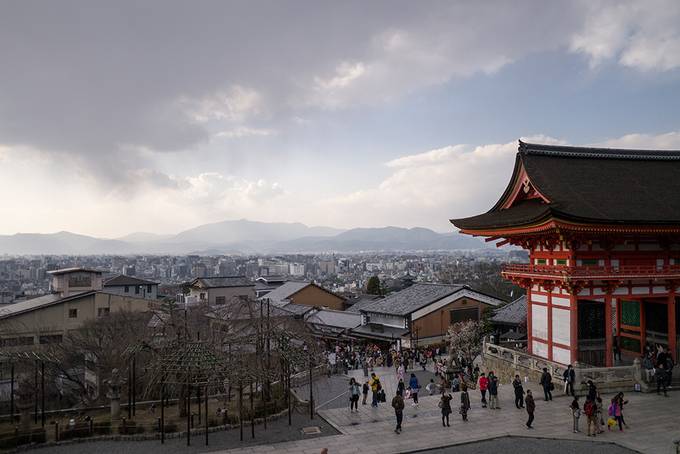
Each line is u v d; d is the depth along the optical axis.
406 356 64.12
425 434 30.98
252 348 41.19
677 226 39.50
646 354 43.22
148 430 31.86
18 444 29.66
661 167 49.53
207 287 112.19
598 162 48.44
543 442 29.22
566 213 36.44
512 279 48.31
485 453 27.80
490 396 35.81
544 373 37.31
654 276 40.44
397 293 91.25
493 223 44.81
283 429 32.81
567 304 41.53
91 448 29.86
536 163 45.97
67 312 75.31
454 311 82.06
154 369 33.12
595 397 31.45
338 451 28.52
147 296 114.69
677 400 35.62
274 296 121.44
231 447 29.53
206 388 31.20
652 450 27.11
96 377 50.12
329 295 124.94
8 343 67.75
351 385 36.66
